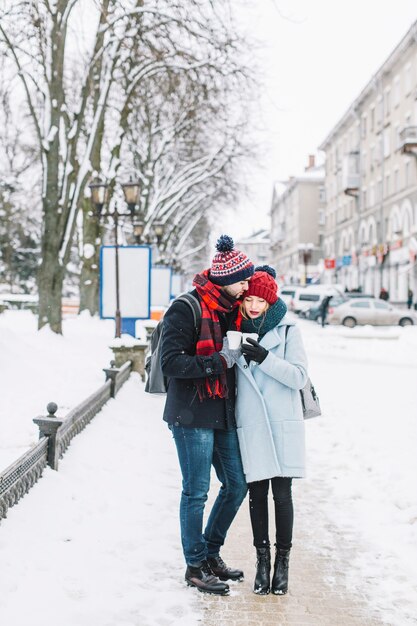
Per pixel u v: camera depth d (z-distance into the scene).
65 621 3.37
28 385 10.54
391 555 4.52
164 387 4.09
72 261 55.59
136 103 26.48
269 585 3.94
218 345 3.87
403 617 3.63
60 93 17.48
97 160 23.77
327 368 16.42
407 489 5.80
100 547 4.39
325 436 8.36
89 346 17.11
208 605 3.73
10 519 4.34
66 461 5.94
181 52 19.83
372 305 37.12
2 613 3.35
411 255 43.97
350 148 62.38
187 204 40.09
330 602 3.81
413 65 44.28
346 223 64.38
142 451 7.02
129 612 3.56
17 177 38.53
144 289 16.30
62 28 17.00
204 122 27.75
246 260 3.90
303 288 45.44
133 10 17.77
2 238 46.84
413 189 44.97
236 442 4.03
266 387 3.99
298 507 5.59
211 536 4.12
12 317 28.77
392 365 17.36
